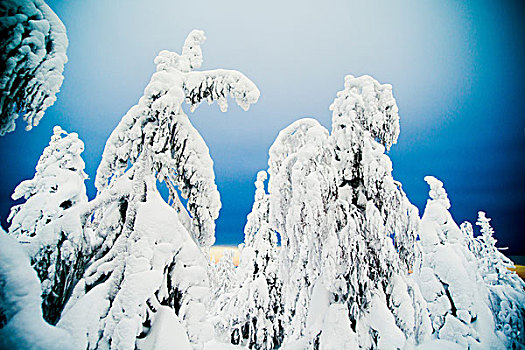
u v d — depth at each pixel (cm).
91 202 441
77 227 421
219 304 2047
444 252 1082
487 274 1520
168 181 540
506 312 1289
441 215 1191
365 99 778
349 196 738
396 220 725
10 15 269
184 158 513
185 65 574
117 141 482
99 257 445
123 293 359
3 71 269
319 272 733
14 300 214
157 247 405
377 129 748
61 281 407
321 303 695
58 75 308
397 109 768
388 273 696
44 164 850
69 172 767
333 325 632
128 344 330
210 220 520
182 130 516
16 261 230
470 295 990
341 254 677
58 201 568
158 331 365
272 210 841
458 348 773
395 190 705
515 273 1482
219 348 1489
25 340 207
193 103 561
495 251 1557
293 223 720
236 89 550
